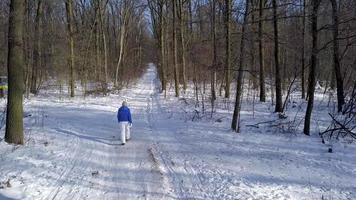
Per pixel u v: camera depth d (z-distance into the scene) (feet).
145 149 42.39
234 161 36.96
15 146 39.78
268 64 103.91
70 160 37.09
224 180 31.22
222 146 43.19
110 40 176.96
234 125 52.16
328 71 109.09
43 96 99.81
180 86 131.54
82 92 111.04
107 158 38.42
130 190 28.73
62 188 28.89
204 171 33.76
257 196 27.48
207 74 101.35
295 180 31.24
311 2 49.55
